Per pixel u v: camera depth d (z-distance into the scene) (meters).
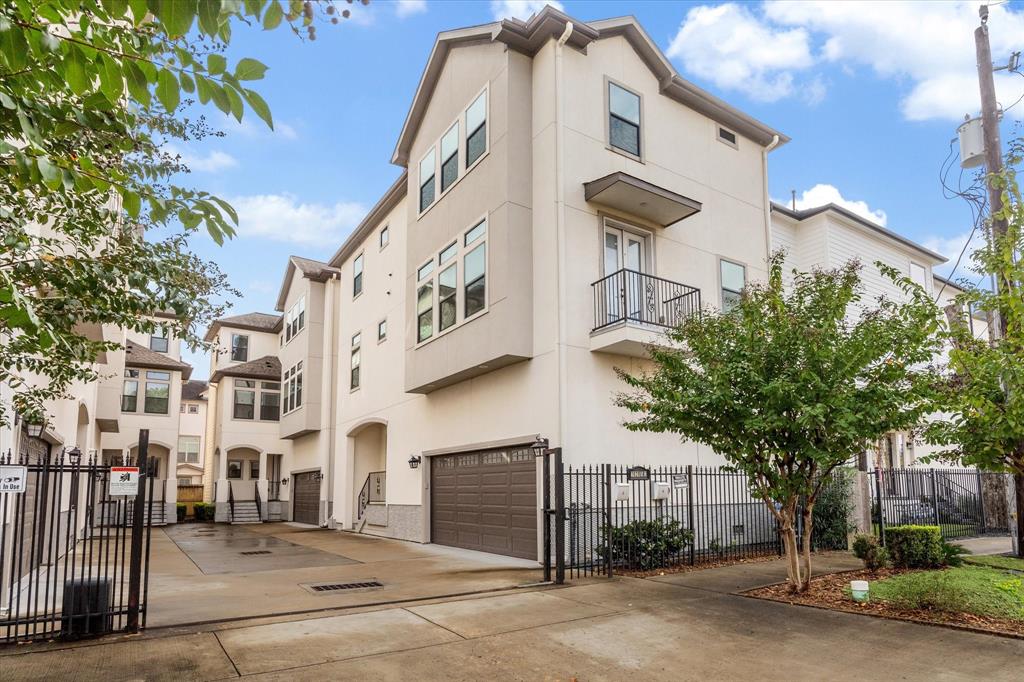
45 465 6.51
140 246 4.88
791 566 8.45
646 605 7.93
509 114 12.80
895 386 7.82
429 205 15.99
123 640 6.35
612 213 12.88
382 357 20.08
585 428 11.76
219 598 8.75
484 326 12.88
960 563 9.93
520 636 6.60
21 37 2.46
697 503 12.88
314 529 23.48
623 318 11.54
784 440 8.09
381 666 5.65
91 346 5.19
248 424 31.08
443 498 15.78
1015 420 7.21
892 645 6.06
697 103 14.91
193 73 2.55
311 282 26.11
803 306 8.38
